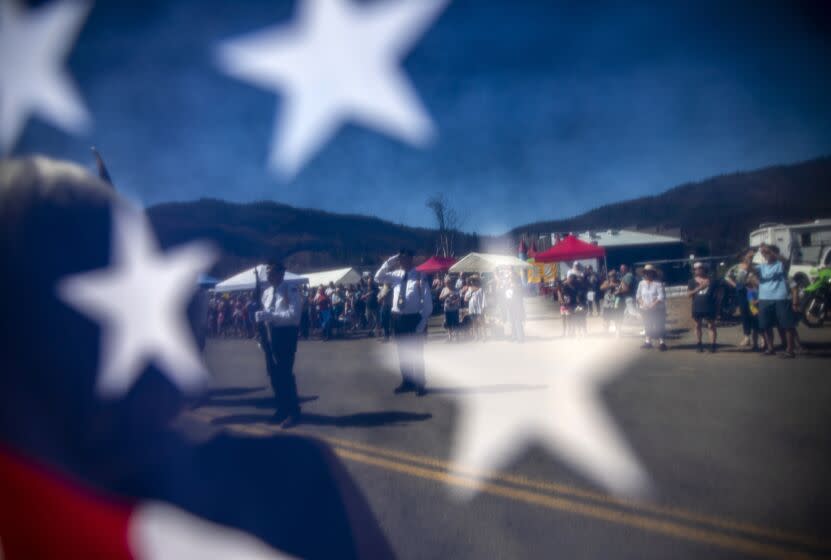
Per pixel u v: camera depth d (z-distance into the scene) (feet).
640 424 11.76
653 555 7.14
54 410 1.18
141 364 1.17
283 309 14.12
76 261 1.13
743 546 7.30
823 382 15.87
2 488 1.25
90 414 1.18
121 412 1.21
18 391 1.16
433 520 8.43
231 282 16.88
